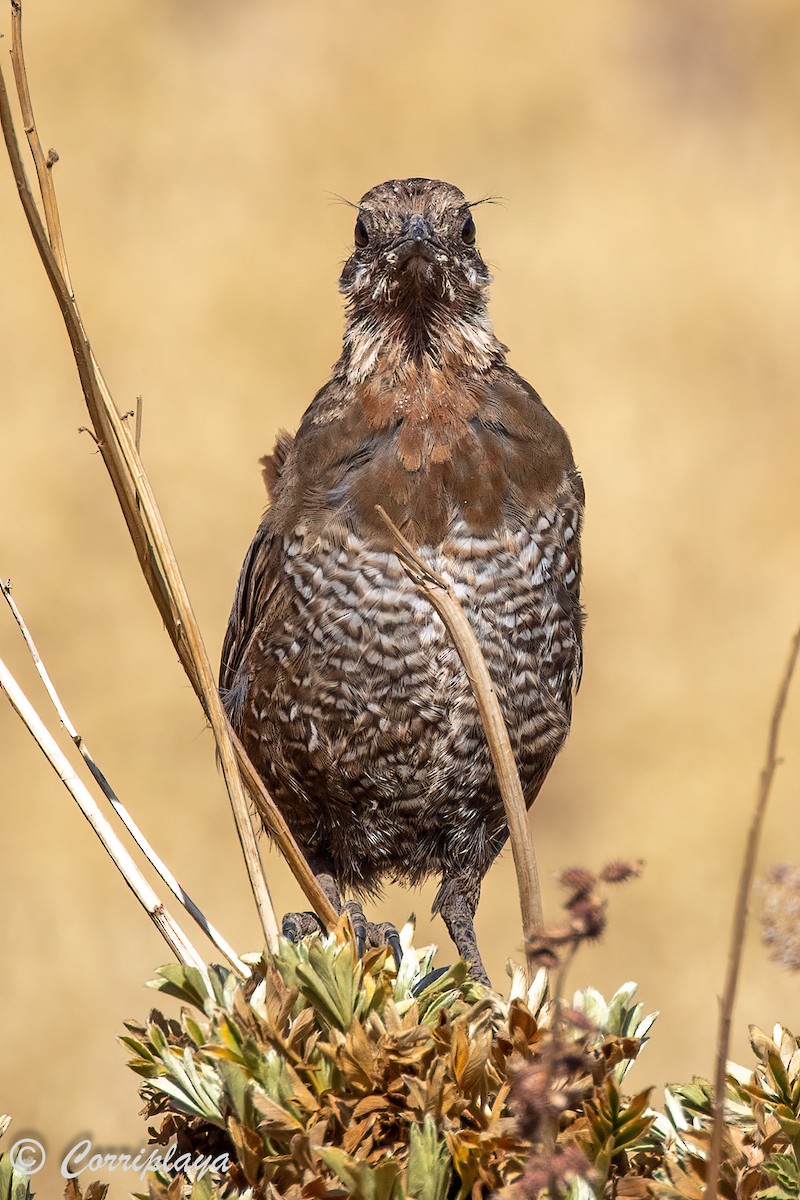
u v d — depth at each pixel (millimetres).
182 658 6434
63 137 26188
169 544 6375
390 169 26875
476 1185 5070
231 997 5555
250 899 16219
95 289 23703
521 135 27516
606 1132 5148
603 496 22062
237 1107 5297
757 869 17031
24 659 19328
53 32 27141
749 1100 5594
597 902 4582
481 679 5902
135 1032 5824
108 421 6230
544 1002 5809
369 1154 5266
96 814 6406
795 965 4500
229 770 6348
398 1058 5301
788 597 20844
